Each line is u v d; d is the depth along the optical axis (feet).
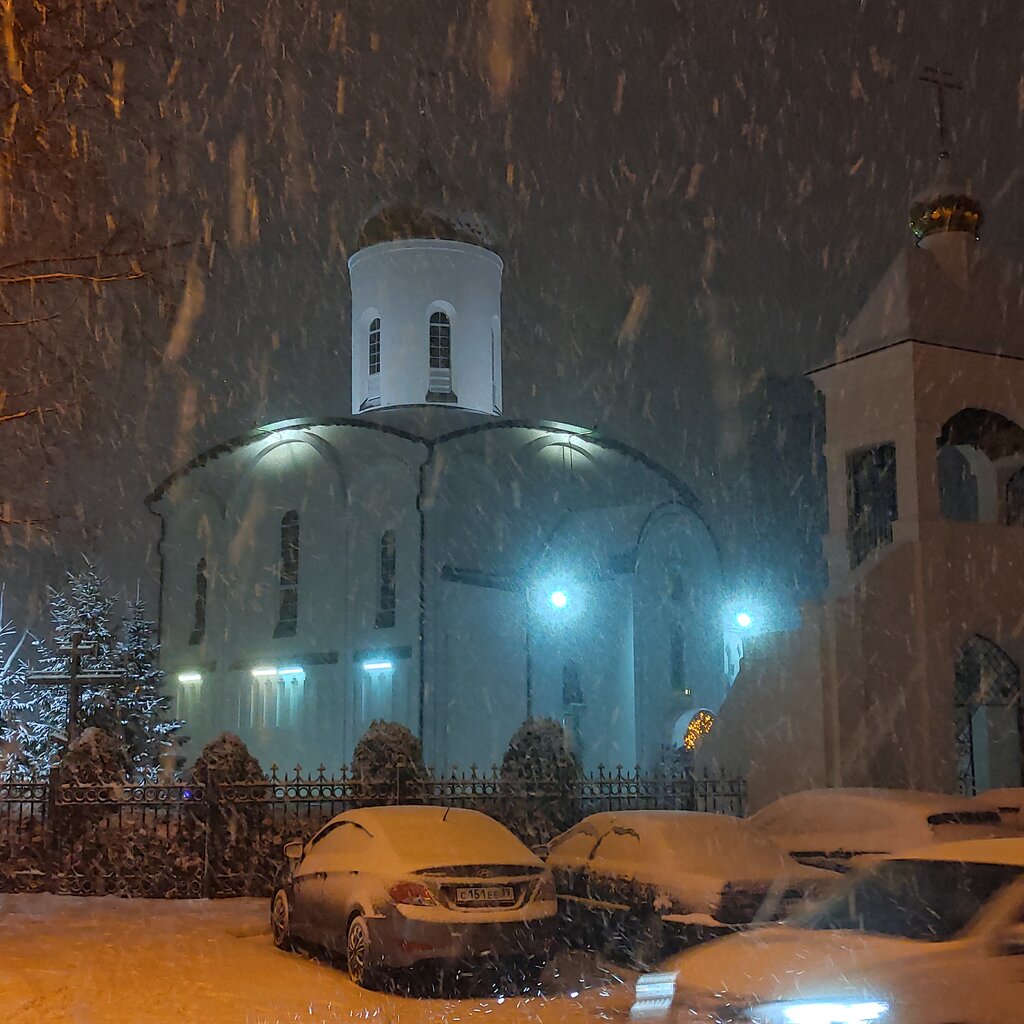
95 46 44.14
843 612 65.10
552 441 108.37
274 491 108.27
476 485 101.60
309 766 98.94
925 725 65.51
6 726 98.58
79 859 53.62
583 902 37.42
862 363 72.90
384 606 98.12
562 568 104.73
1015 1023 21.01
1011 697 69.97
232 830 52.54
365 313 118.01
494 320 119.55
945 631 67.00
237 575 109.81
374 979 32.37
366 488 101.14
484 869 33.22
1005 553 70.08
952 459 105.70
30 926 43.29
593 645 104.17
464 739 94.22
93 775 55.16
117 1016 28.43
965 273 73.87
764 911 32.35
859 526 74.13
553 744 59.31
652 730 100.78
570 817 57.77
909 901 25.08
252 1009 29.53
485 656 97.30
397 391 114.42
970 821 40.52
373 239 117.39
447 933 31.73
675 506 107.24
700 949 24.89
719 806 65.62
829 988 21.36
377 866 33.71
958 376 71.15
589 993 32.40
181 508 117.50
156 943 39.65
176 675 113.91
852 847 40.19
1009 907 22.94
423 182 117.60
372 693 96.84
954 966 21.66
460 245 116.78
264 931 42.63
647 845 35.88
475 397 115.96
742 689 68.90
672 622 105.19
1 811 58.13
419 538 95.81
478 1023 28.58
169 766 105.91
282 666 103.09
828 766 63.21
